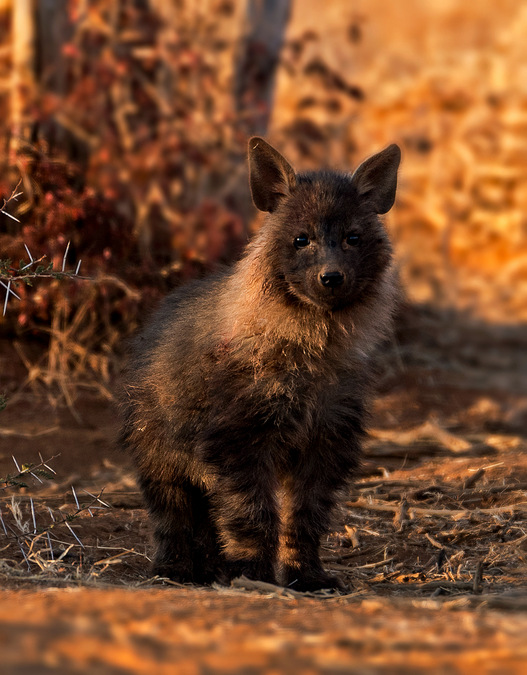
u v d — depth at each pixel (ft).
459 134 97.81
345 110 69.82
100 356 50.90
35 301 49.73
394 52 108.78
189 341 31.09
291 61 67.92
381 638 16.10
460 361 64.39
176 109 55.31
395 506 37.04
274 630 17.04
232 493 28.73
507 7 116.16
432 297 77.61
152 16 55.06
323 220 28.86
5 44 53.42
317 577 29.01
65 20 53.31
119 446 34.73
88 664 13.38
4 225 51.98
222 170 55.42
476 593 26.18
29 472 31.68
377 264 29.78
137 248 54.03
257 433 28.91
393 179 30.91
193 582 31.45
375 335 30.71
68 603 19.24
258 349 28.76
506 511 35.27
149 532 35.04
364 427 30.66
